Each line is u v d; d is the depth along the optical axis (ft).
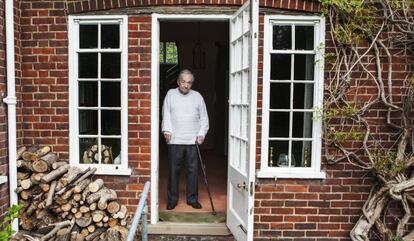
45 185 11.63
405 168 12.17
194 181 14.16
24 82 12.66
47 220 11.62
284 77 12.68
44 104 12.72
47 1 12.48
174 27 23.39
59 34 12.55
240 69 11.46
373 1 12.01
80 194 11.54
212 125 29.19
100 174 12.68
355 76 12.37
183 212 13.91
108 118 13.00
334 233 12.78
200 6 12.41
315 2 12.16
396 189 11.85
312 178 12.60
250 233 10.10
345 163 12.63
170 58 42.63
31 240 10.95
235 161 12.08
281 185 12.67
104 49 12.72
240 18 11.46
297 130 12.82
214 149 29.35
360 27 12.02
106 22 12.66
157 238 12.71
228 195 12.59
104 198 11.55
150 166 12.76
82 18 12.55
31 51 12.60
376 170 12.17
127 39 12.53
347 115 12.37
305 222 12.75
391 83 12.28
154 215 12.80
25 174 11.96
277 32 12.66
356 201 12.71
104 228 11.83
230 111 12.43
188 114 13.57
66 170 12.10
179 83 13.51
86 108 12.92
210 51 28.53
